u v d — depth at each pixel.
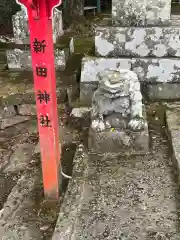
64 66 2.45
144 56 2.12
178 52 2.09
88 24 3.77
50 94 1.32
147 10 2.08
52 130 1.37
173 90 2.12
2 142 2.04
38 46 1.27
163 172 1.59
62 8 3.67
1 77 2.44
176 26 2.09
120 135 1.74
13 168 1.79
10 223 1.38
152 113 2.05
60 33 2.76
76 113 2.08
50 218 1.39
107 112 1.75
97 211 1.38
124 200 1.43
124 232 1.27
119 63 2.10
